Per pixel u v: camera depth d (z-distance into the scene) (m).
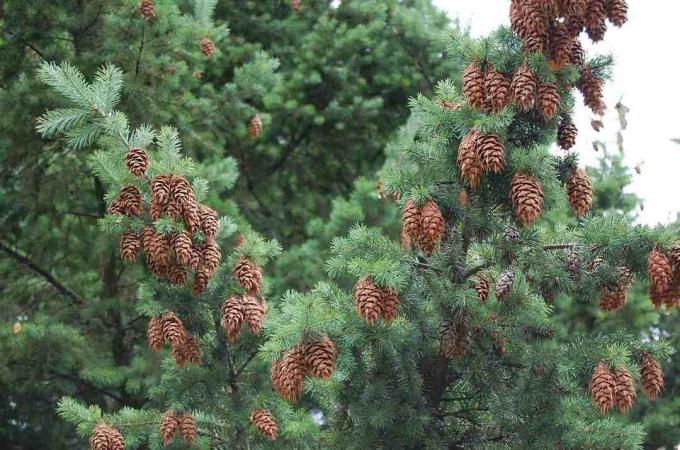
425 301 8.15
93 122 8.50
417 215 7.66
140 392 14.75
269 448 9.05
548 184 7.90
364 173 20.08
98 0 13.42
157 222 8.01
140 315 14.70
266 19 19.64
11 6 13.47
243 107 15.41
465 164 7.48
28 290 15.80
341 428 8.98
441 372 8.55
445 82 8.62
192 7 15.98
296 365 7.45
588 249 7.83
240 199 18.77
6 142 13.76
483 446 8.42
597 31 7.83
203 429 9.20
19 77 13.58
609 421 8.20
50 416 16.25
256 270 8.74
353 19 20.80
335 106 19.17
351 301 8.23
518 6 7.61
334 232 15.81
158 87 13.72
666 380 15.00
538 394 8.03
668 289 7.50
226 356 9.10
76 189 15.17
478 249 8.61
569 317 14.82
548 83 7.60
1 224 15.10
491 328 8.16
